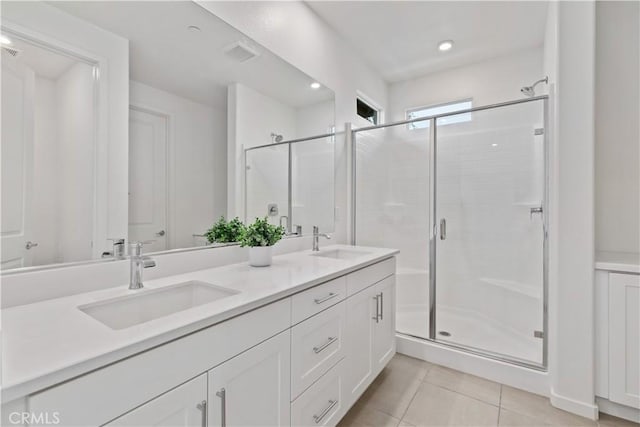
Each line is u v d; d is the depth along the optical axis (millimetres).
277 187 2031
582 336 1654
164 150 1389
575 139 1670
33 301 969
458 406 1748
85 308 945
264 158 1928
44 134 1010
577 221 1667
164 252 1373
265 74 1907
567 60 1688
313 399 1286
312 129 2344
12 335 710
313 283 1275
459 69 3309
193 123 1513
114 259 1177
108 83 1183
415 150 2773
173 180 1426
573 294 1680
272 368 1076
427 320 2719
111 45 1188
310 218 2342
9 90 932
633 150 2004
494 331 2455
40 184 1000
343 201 2734
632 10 2002
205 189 1571
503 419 1637
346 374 1535
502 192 2451
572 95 1677
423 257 2752
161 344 737
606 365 1631
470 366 2107
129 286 1137
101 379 629
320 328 1339
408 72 3416
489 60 3148
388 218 2891
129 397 675
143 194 1304
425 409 1723
